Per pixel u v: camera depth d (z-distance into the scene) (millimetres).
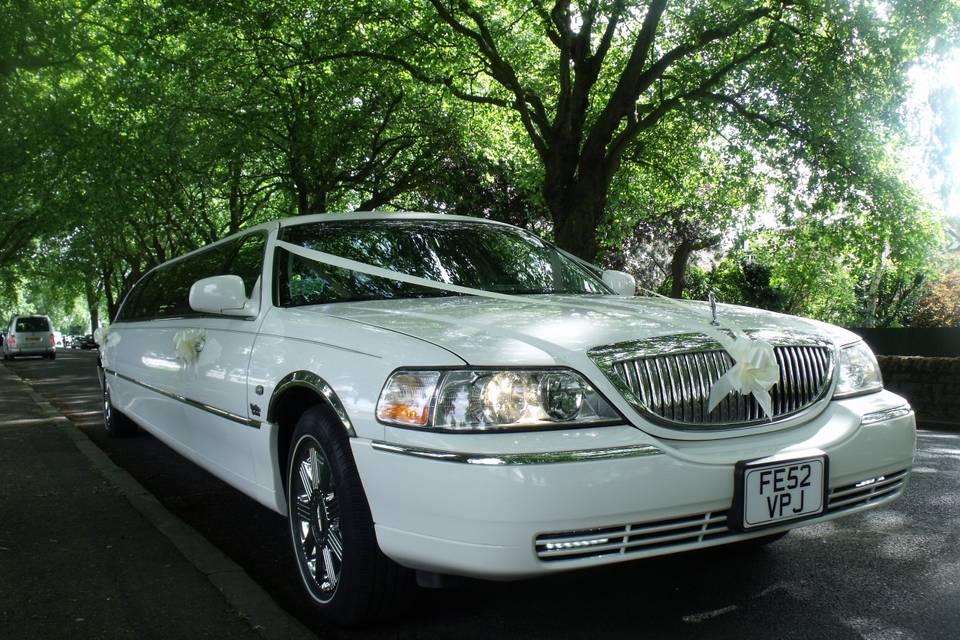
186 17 15562
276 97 18422
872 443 3080
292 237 4145
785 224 17125
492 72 15766
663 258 28234
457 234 4375
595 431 2604
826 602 3195
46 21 16125
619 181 18656
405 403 2646
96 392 14359
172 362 4957
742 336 2922
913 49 12977
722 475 2693
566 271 4414
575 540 2518
